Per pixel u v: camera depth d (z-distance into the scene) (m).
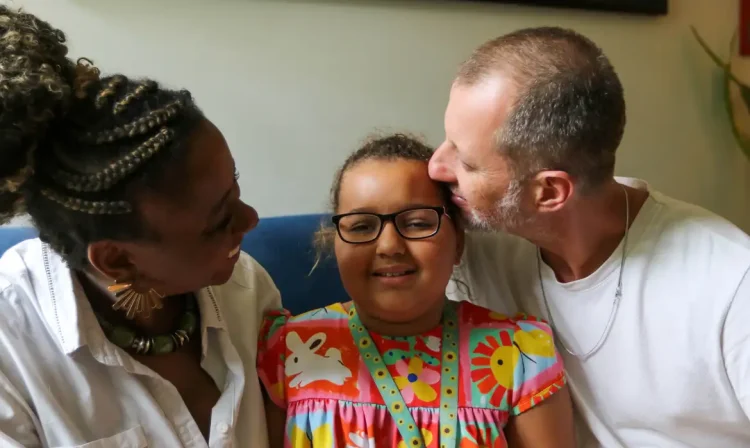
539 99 0.78
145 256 0.65
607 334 0.90
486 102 0.80
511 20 1.50
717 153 1.81
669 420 0.89
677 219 0.89
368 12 1.37
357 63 1.38
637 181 0.97
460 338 0.88
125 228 0.61
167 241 0.64
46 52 0.59
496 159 0.81
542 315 0.98
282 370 0.86
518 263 1.01
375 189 0.84
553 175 0.80
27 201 0.60
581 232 0.88
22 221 1.05
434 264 0.83
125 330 0.73
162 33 1.23
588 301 0.92
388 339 0.87
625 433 0.94
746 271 0.81
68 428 0.66
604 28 1.60
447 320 0.90
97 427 0.69
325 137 1.39
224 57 1.28
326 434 0.79
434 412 0.81
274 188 1.37
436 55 1.45
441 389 0.82
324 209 1.31
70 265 0.67
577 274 0.93
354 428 0.79
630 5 1.59
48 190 0.59
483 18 1.48
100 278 0.70
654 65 1.68
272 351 0.88
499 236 1.04
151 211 0.61
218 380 0.79
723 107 1.79
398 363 0.84
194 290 0.73
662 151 1.73
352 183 0.86
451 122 0.84
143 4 1.21
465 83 0.83
